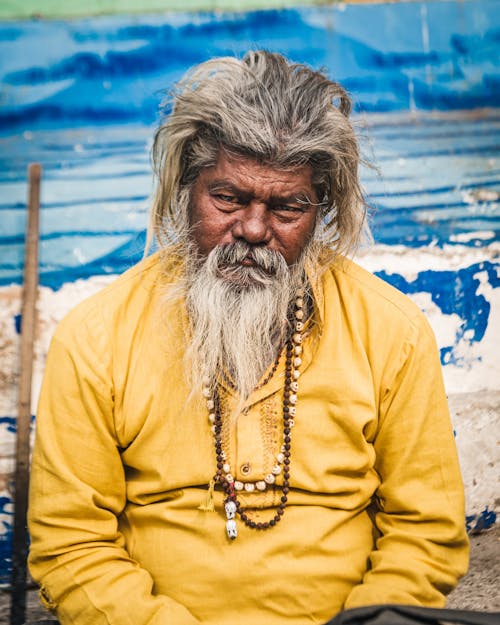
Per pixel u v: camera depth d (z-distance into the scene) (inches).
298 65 61.7
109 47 107.5
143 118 108.0
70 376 61.3
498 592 85.7
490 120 109.8
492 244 104.8
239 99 56.9
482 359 100.9
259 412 62.2
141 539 63.4
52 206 104.7
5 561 92.7
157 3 107.8
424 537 62.6
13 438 95.7
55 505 61.4
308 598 60.7
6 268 102.7
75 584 60.1
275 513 62.0
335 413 61.9
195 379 60.8
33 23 107.0
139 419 61.5
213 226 59.1
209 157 58.4
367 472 64.7
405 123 108.8
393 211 105.2
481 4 110.7
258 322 59.8
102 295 63.7
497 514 96.7
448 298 102.3
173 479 61.7
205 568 60.6
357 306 64.2
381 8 109.6
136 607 58.7
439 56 110.3
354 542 63.4
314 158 58.8
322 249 65.8
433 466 63.5
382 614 55.3
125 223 105.2
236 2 108.5
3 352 98.1
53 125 107.0
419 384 63.1
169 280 64.1
